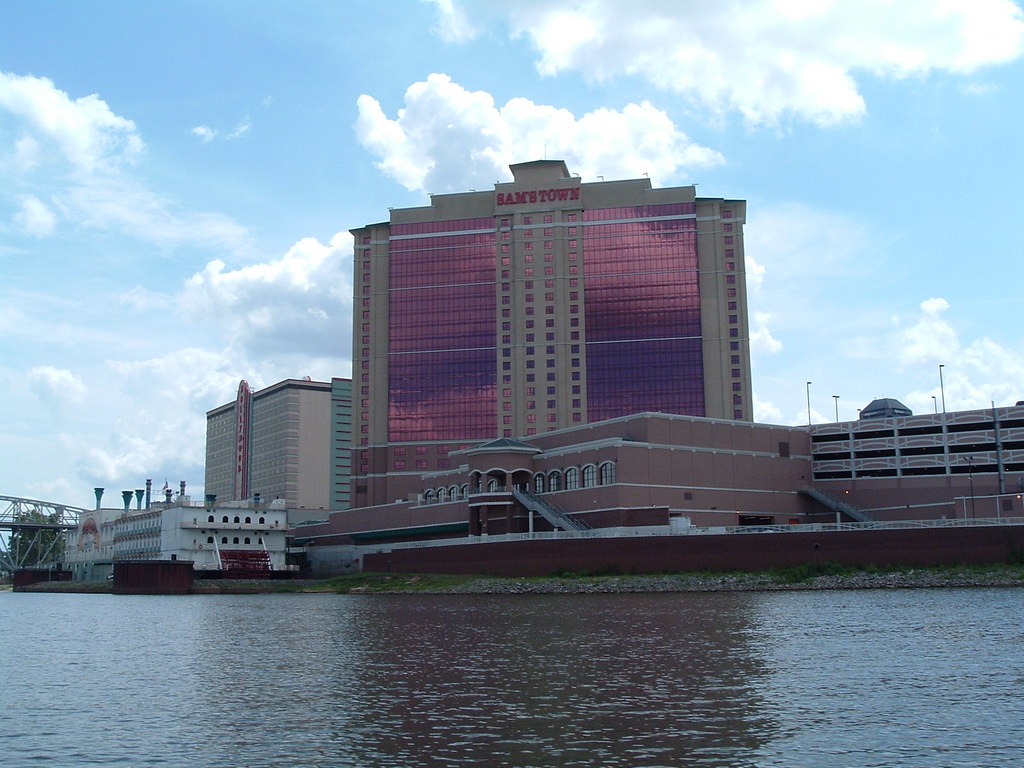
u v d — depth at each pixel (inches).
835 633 2628.0
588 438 6461.6
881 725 1488.7
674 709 1619.1
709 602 3841.0
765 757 1316.4
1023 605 3363.7
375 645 2603.3
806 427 6879.9
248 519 7716.5
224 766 1321.4
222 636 2979.8
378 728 1518.2
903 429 6505.9
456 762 1316.4
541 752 1355.8
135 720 1622.8
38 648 2753.4
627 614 3348.9
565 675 1983.3
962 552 4687.5
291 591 6225.4
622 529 5541.3
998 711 1578.5
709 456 6304.1
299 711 1664.6
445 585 5452.8
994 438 6181.1
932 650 2268.7
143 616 4065.0
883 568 4729.3
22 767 1330.0
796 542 4906.5
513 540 5659.5
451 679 1967.3
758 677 1920.5
